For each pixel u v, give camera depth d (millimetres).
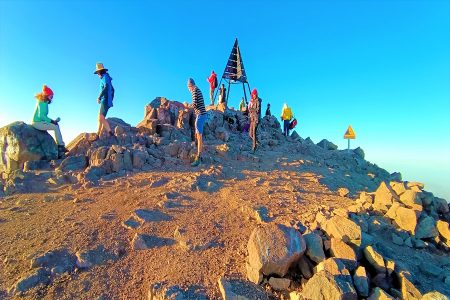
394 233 5723
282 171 10172
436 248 5590
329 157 14672
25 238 5445
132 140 11188
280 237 4711
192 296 4078
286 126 19906
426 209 6785
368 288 4184
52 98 10469
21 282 4293
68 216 6301
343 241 4914
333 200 7207
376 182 11734
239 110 21531
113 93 11188
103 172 9016
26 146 9523
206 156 10570
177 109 14703
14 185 7977
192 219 6074
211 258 4887
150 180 8391
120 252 5078
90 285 4363
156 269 4680
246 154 11617
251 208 6348
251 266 4531
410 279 4363
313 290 4000
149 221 5961
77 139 11578
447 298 3738
